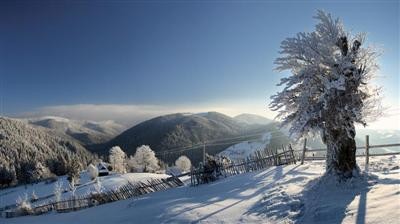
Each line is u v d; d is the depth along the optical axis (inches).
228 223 414.3
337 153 459.2
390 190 378.9
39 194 2249.0
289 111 507.5
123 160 3211.1
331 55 470.6
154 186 927.0
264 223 384.8
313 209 380.8
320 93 470.6
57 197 1273.4
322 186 451.2
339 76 456.1
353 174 447.5
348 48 482.6
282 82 490.6
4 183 3722.9
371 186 415.5
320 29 490.0
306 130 476.1
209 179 791.1
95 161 4655.5
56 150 6112.2
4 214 1273.4
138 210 615.2
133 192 952.9
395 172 483.8
